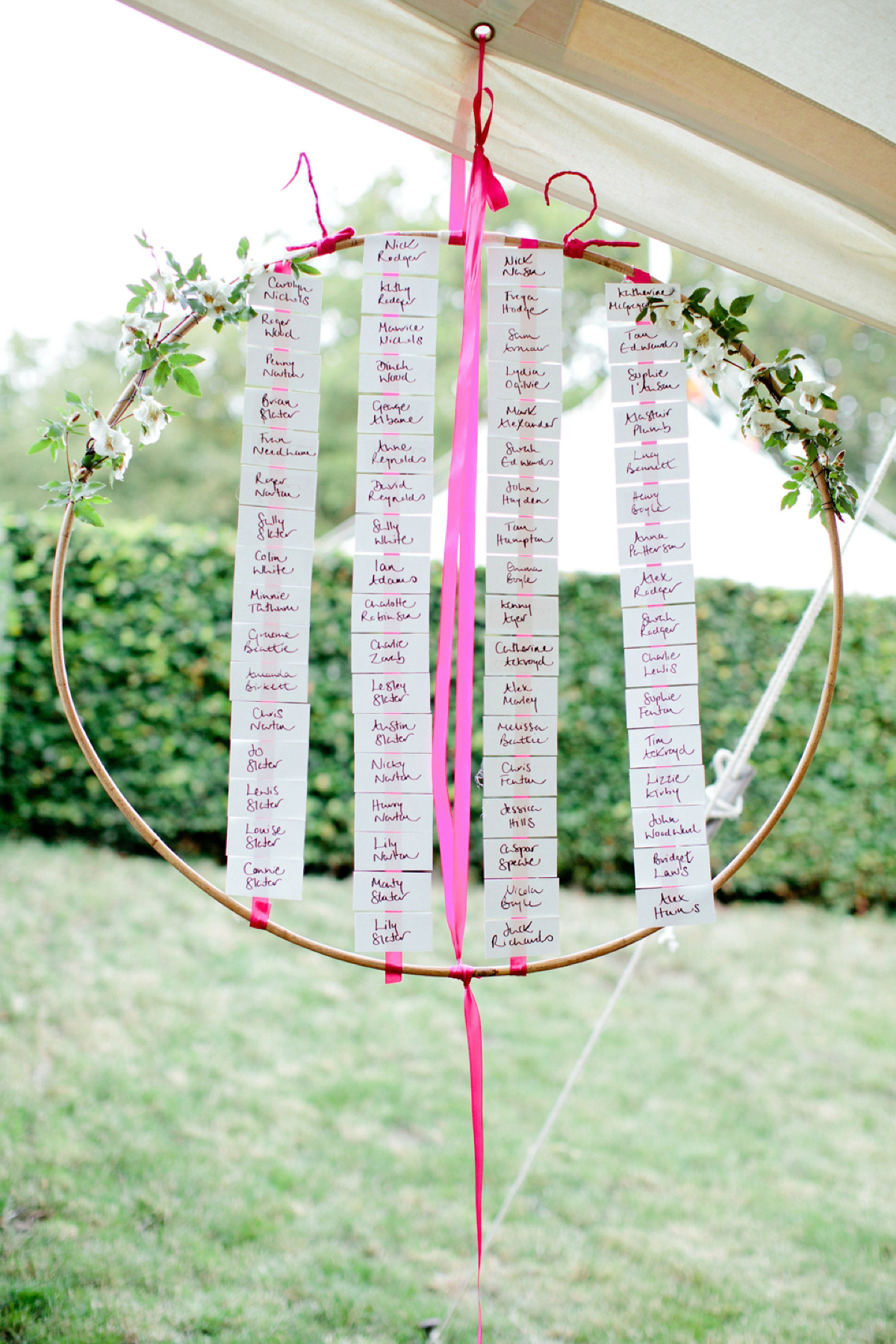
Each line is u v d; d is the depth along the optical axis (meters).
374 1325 1.95
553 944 1.35
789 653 1.97
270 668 1.36
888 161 1.44
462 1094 3.04
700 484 4.81
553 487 1.38
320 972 3.84
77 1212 2.20
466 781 1.36
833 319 10.80
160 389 1.37
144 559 4.77
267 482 1.37
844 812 4.90
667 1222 2.40
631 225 1.63
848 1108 3.09
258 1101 2.86
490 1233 2.32
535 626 1.37
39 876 4.27
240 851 1.34
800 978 4.11
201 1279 2.03
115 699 4.76
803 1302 2.09
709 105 1.39
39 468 11.14
